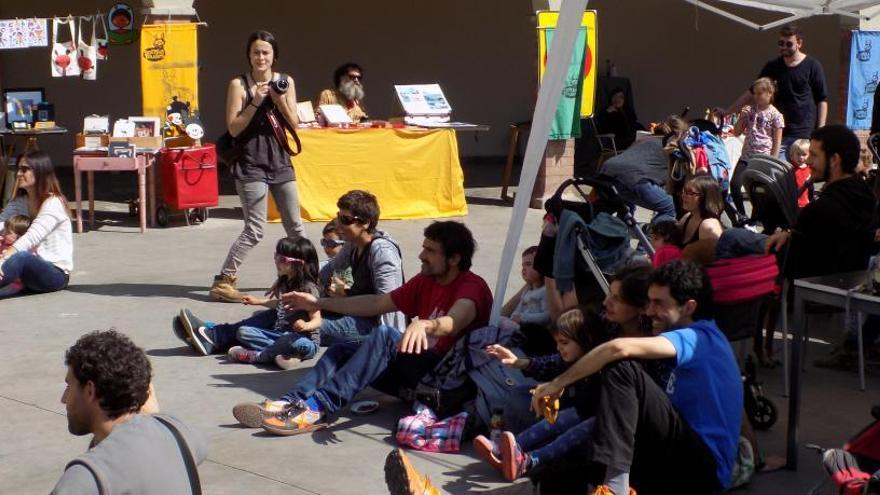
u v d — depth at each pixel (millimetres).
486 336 5371
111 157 11008
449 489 4770
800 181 9172
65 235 8523
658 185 8375
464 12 17906
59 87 16609
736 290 5328
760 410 5477
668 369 4461
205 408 5852
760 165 6910
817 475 4906
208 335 6809
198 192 11172
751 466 4734
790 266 5742
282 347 6547
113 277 9078
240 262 8328
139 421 3053
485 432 5348
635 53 18062
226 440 5379
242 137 8211
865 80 14008
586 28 12227
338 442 5352
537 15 12211
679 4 17922
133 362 3088
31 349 6984
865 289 4719
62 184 14844
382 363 5469
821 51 17469
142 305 8117
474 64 18062
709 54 18000
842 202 5711
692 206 6324
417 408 5402
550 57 5543
